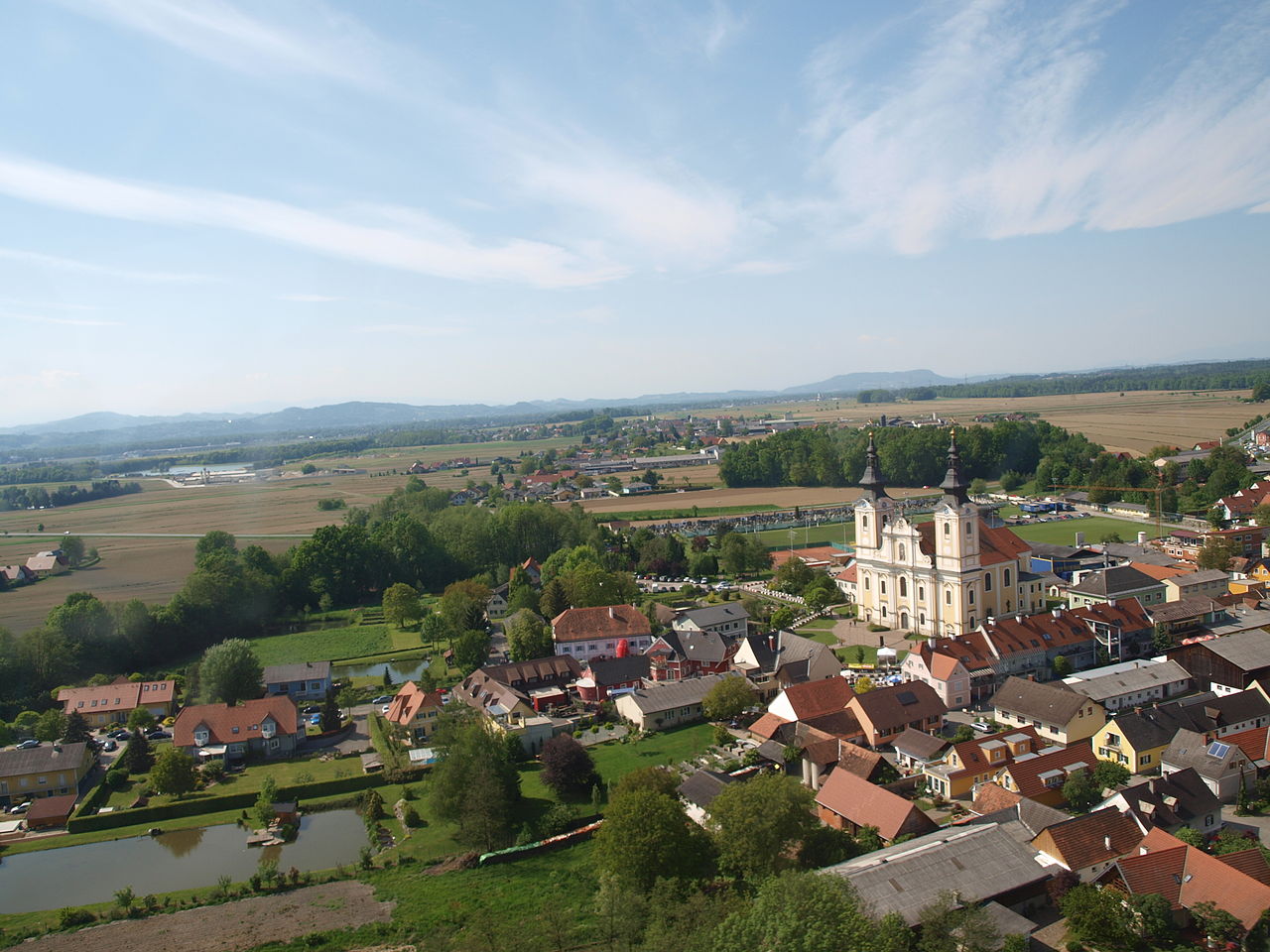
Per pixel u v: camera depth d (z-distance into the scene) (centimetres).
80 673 17975
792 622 19262
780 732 12419
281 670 17025
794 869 8375
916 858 7956
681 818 8988
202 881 10256
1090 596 17300
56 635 17800
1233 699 11669
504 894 9306
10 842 11494
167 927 9125
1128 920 7306
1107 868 8062
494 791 10612
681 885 8575
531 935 8212
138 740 13612
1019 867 7975
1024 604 18238
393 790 12406
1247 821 9331
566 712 15112
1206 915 7312
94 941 8931
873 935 6812
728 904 7669
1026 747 11025
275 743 14088
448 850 10481
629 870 8631
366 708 16038
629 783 10144
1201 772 9925
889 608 18612
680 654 16500
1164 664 13488
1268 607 16262
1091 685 12838
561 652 17650
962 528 17100
